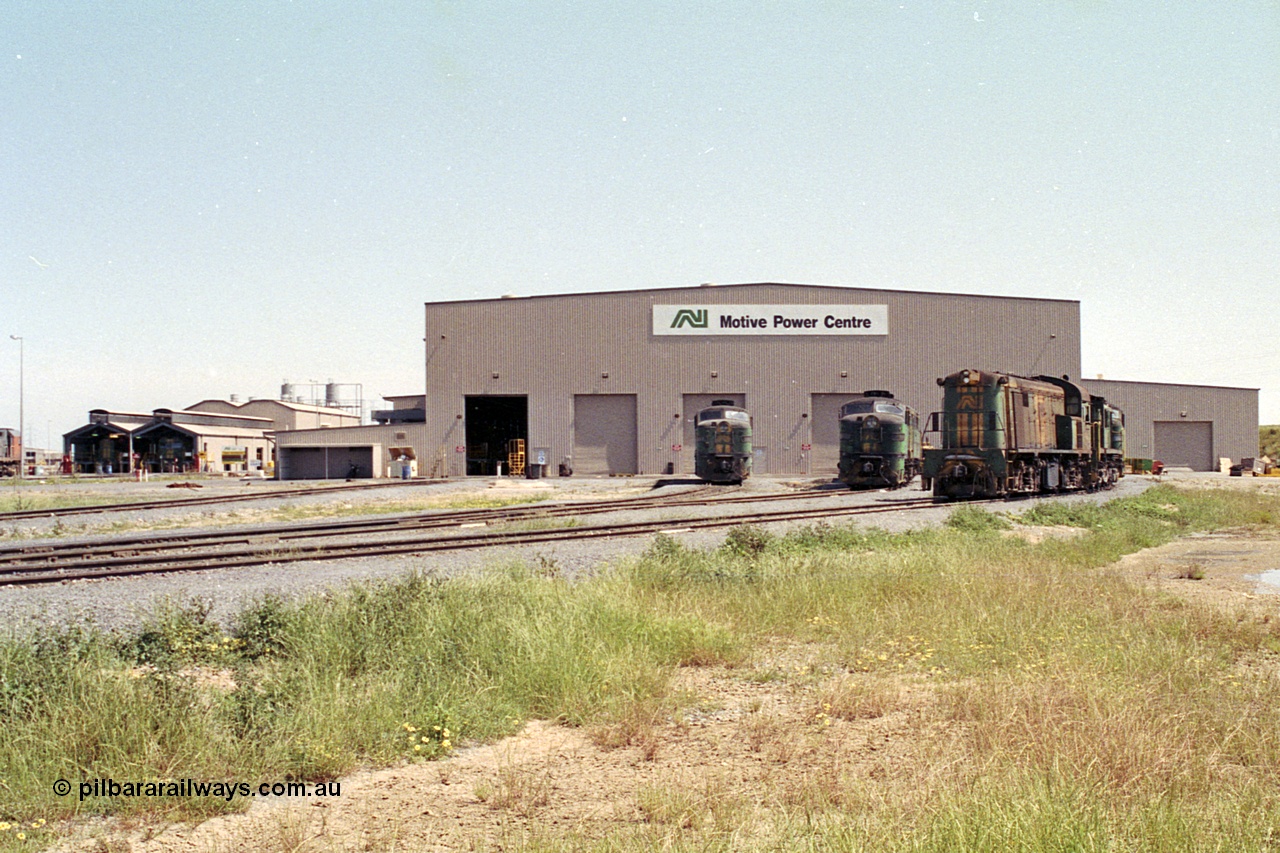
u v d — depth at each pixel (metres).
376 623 10.30
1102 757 6.69
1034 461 33.94
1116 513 27.48
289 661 9.26
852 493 38.12
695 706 8.80
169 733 7.02
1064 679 8.76
